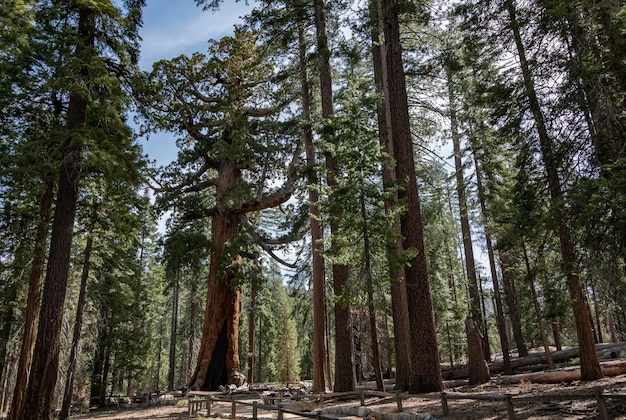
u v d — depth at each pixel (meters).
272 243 23.83
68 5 13.66
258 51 22.27
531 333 24.84
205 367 21.94
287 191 22.72
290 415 11.35
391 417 8.59
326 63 16.97
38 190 12.92
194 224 25.75
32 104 14.01
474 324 16.61
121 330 25.23
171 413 15.04
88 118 12.95
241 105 23.66
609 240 7.70
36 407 10.94
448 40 15.52
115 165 12.16
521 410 7.65
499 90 9.95
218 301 22.59
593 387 9.69
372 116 12.66
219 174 24.30
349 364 14.49
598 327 20.22
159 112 22.05
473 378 15.92
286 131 18.00
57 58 12.95
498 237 16.17
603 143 7.79
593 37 8.10
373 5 14.31
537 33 9.07
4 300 18.97
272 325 42.09
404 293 14.67
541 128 9.12
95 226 16.45
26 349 13.46
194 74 22.92
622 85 7.89
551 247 10.09
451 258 25.66
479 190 17.42
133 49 14.91
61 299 11.98
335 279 15.13
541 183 9.41
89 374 28.00
